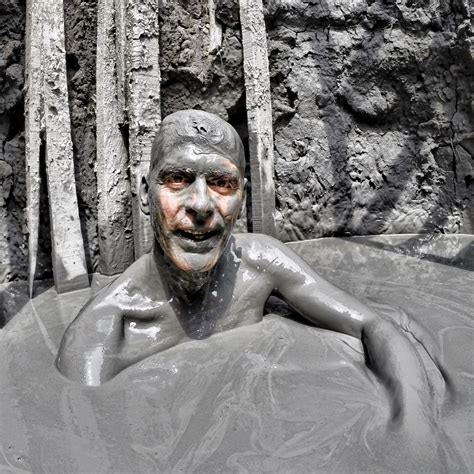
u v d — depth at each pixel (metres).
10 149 3.12
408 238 3.87
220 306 2.09
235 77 3.57
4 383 1.82
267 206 3.56
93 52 3.22
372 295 2.65
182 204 1.78
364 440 1.46
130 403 1.65
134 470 1.36
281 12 3.69
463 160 3.91
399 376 1.71
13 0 3.02
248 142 3.71
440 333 2.15
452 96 3.90
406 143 4.10
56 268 2.88
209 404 1.64
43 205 3.08
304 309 2.13
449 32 3.80
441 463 1.38
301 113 3.86
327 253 3.52
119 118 3.16
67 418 1.59
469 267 3.13
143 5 3.04
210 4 3.44
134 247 3.22
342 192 3.97
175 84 3.46
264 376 1.78
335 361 1.89
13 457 1.42
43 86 2.88
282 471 1.35
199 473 1.35
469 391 1.71
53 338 2.25
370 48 3.93
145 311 1.98
